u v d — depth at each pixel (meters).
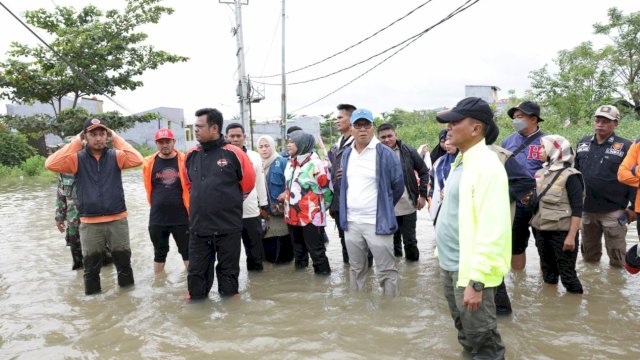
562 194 4.05
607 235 4.88
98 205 4.53
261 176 5.38
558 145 4.05
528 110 4.47
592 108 23.69
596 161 4.85
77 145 4.57
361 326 3.61
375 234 4.16
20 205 12.12
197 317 3.91
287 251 5.74
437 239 2.86
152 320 3.87
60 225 5.67
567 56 27.50
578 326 3.49
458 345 3.22
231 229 4.28
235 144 5.43
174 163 5.12
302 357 3.13
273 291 4.61
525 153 4.57
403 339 3.36
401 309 3.94
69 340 3.54
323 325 3.66
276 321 3.78
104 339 3.52
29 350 3.38
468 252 2.48
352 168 4.27
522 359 2.98
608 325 3.50
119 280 4.80
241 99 20.64
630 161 4.36
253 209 5.27
